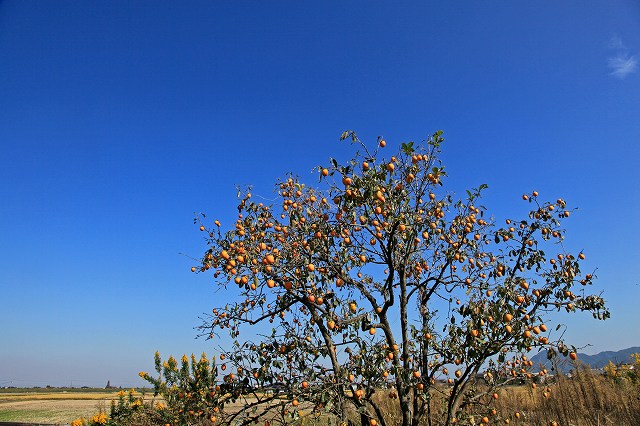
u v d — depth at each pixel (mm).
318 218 5285
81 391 58719
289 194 5586
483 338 4492
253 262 4598
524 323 4672
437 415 5422
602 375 10906
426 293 5754
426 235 5543
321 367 4863
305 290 4918
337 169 4684
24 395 46844
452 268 5586
